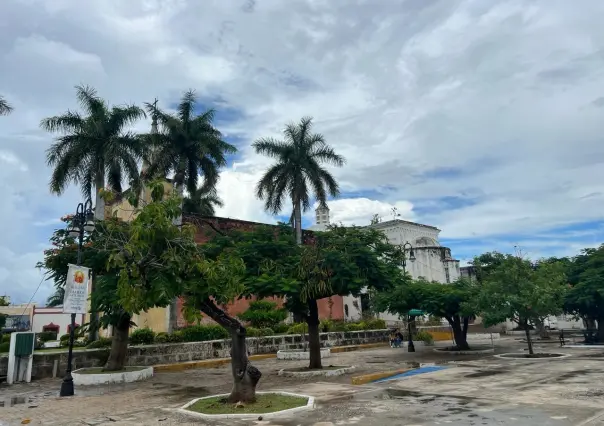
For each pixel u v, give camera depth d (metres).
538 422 7.84
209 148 29.91
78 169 26.94
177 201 10.07
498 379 13.43
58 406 11.27
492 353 22.94
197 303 9.98
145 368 17.31
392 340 31.77
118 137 27.06
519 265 20.38
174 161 29.39
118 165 26.94
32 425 9.17
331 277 15.17
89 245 16.30
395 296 24.73
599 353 20.12
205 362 21.52
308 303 16.95
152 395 12.84
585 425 7.52
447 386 12.50
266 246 16.27
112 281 16.09
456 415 8.67
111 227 12.13
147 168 28.81
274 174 33.78
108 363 16.84
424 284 25.80
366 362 20.72
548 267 21.67
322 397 11.31
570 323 46.72
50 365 17.31
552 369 15.23
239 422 8.70
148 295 9.12
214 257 15.66
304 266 15.31
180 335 22.48
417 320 41.88
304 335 28.38
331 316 37.84
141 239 9.02
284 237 17.09
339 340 30.75
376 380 14.46
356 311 42.56
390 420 8.45
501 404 9.59
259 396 11.08
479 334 38.56
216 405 10.13
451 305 23.78
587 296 24.58
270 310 29.89
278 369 18.83
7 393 13.74
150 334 21.48
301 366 19.34
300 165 33.78
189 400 11.78
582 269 28.72
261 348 25.58
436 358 21.97
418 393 11.51
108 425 8.95
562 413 8.49
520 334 41.28
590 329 27.41
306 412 9.48
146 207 9.41
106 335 26.77
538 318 20.23
